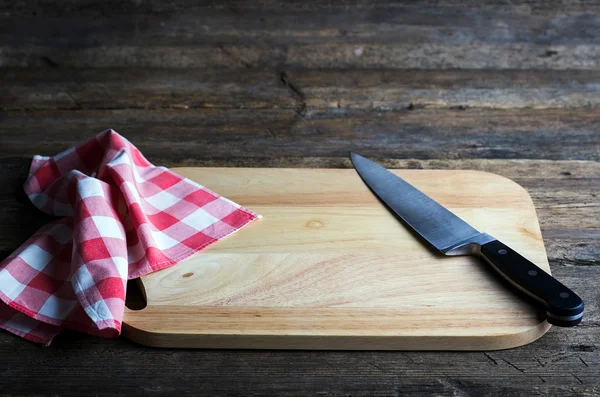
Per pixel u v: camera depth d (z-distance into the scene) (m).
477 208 1.08
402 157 1.28
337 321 0.89
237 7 1.72
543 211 1.13
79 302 0.88
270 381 0.86
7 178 1.21
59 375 0.87
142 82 1.49
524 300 0.91
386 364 0.88
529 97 1.44
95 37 1.63
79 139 1.33
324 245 1.00
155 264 0.96
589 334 0.91
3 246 1.06
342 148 1.31
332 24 1.67
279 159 1.28
